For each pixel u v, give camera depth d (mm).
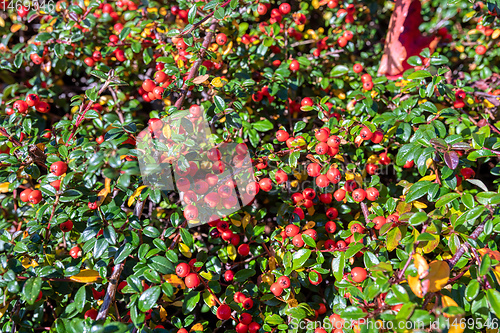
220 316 402
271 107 532
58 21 520
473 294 353
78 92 612
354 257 426
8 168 410
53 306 423
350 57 585
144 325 370
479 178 528
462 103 487
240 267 472
